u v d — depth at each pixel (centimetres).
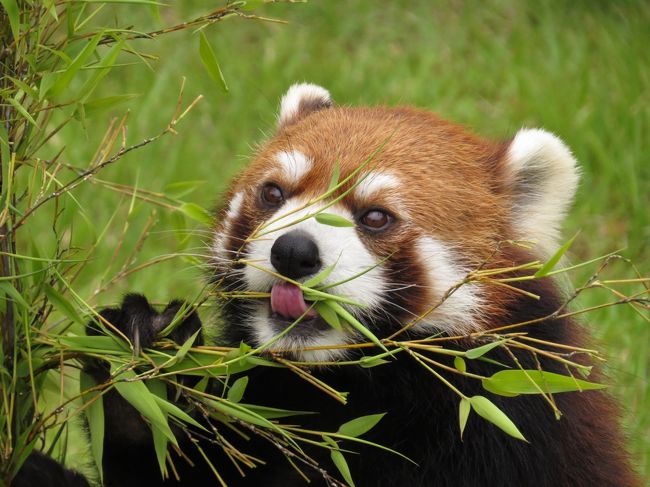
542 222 690
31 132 558
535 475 615
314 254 570
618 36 1464
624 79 1361
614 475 655
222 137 1274
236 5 561
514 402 614
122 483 617
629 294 1060
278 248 569
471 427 617
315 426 652
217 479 632
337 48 1466
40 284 558
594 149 1262
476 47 1482
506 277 632
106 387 543
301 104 780
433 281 618
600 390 669
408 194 623
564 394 626
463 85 1395
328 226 590
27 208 560
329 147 646
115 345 554
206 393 573
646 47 1441
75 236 1065
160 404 534
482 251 639
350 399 640
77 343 549
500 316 625
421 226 621
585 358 655
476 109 1341
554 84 1374
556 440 619
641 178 1243
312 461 555
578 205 1198
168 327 555
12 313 539
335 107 751
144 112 1272
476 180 671
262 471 638
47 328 589
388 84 1377
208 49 561
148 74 1350
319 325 588
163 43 1416
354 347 580
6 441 545
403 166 636
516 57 1433
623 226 1192
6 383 543
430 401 624
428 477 621
